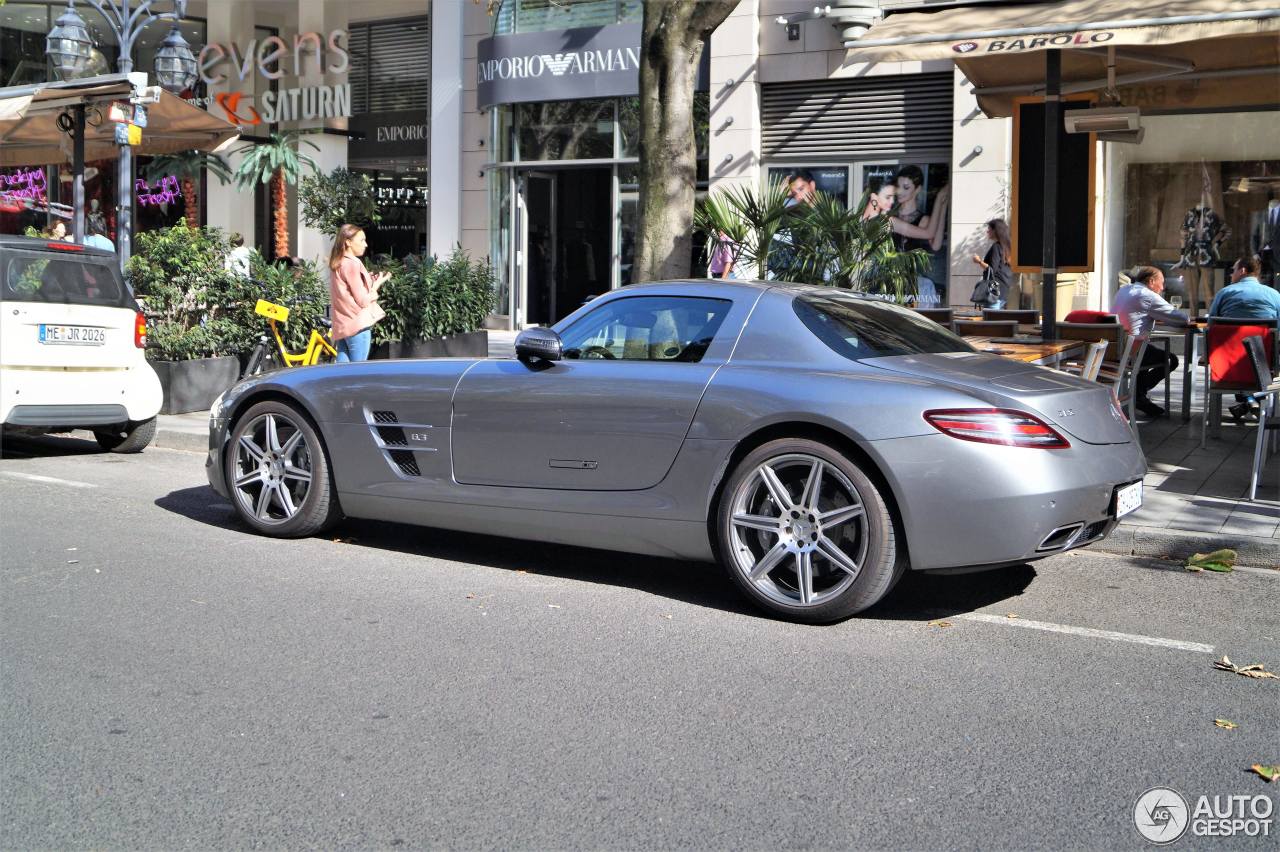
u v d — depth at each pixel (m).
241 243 13.04
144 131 14.24
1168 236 15.48
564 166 20.33
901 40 8.09
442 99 22.16
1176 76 10.01
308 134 24.38
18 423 9.00
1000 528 4.75
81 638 4.80
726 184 18.25
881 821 3.25
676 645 4.80
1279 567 6.28
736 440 5.16
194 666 4.48
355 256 10.73
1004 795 3.42
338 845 3.08
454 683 4.32
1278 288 14.83
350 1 23.59
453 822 3.21
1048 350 8.37
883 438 4.85
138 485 8.34
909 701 4.18
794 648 4.78
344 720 3.95
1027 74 10.56
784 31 17.78
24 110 12.54
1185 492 7.74
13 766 3.56
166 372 11.67
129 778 3.48
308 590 5.57
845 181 17.69
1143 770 3.61
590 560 6.31
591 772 3.55
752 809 3.31
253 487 6.82
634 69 19.14
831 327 5.41
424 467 6.08
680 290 5.70
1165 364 11.15
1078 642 4.93
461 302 15.17
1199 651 4.82
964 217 16.55
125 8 13.62
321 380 6.44
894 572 4.96
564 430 5.61
